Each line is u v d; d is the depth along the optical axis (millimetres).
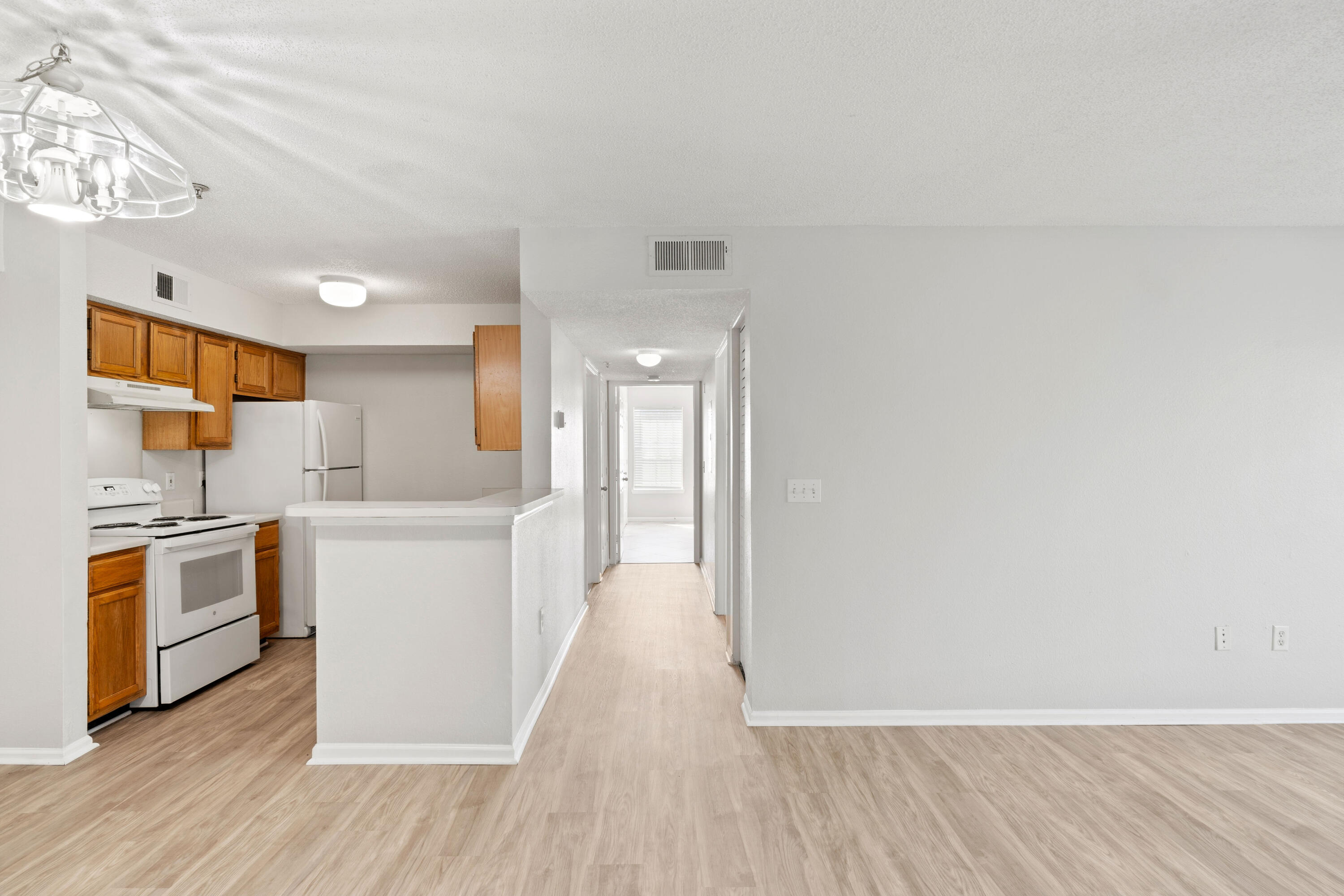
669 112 2125
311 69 1852
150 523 3871
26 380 2803
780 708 3219
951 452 3211
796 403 3211
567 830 2314
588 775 2713
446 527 2830
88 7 1562
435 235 3342
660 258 3213
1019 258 3199
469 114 2123
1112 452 3205
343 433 5121
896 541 3219
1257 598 3195
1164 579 3201
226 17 1609
